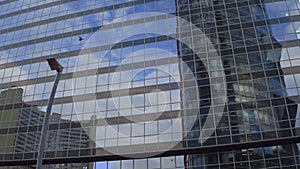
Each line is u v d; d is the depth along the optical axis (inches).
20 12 2477.9
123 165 1713.8
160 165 1654.8
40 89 2066.9
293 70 1648.6
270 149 1540.4
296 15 1802.4
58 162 1814.7
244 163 1533.0
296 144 1520.7
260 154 1536.7
